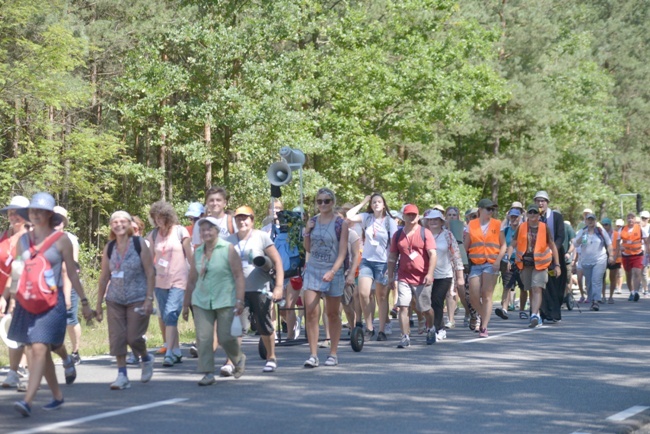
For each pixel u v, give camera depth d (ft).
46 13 120.06
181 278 50.37
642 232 112.88
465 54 183.73
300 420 32.55
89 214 161.58
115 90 143.13
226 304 41.27
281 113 141.90
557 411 34.76
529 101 216.74
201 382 41.19
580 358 50.80
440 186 199.00
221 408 34.94
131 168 139.74
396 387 40.40
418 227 56.80
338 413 33.99
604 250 88.89
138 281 40.75
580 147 245.04
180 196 179.73
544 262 68.64
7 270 41.29
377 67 163.73
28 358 33.73
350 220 60.29
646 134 315.37
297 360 50.62
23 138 125.08
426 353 53.26
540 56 226.99
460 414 33.99
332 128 162.61
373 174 174.50
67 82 121.19
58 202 138.92
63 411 34.32
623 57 305.53
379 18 174.81
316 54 152.15
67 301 49.21
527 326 70.79
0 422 32.04
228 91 139.23
